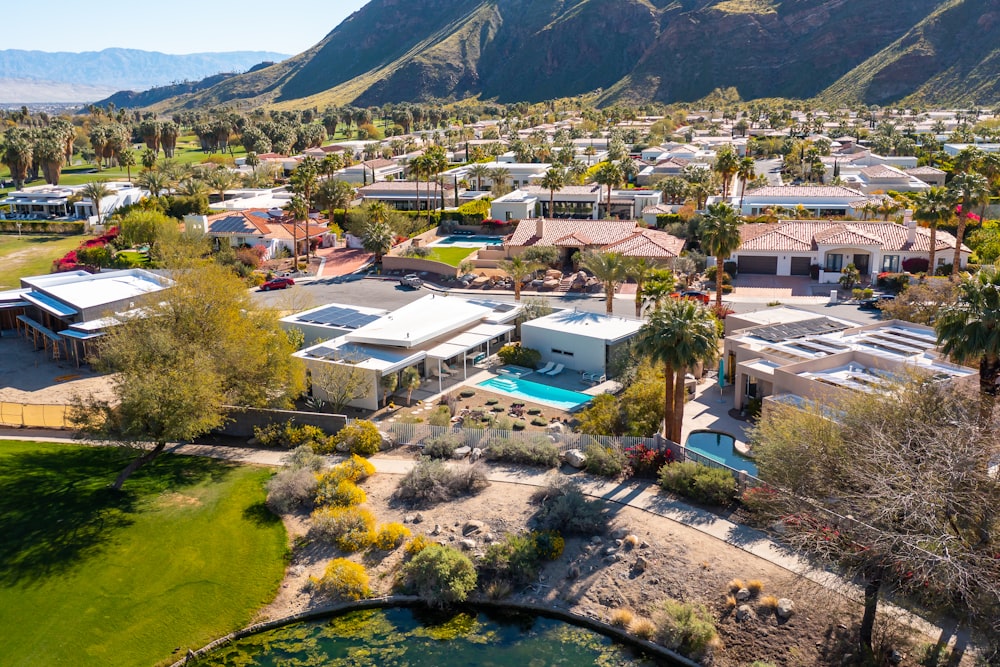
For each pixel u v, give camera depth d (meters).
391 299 80.69
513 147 180.25
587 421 45.62
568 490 38.47
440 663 28.89
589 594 32.09
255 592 32.84
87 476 41.81
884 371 45.28
